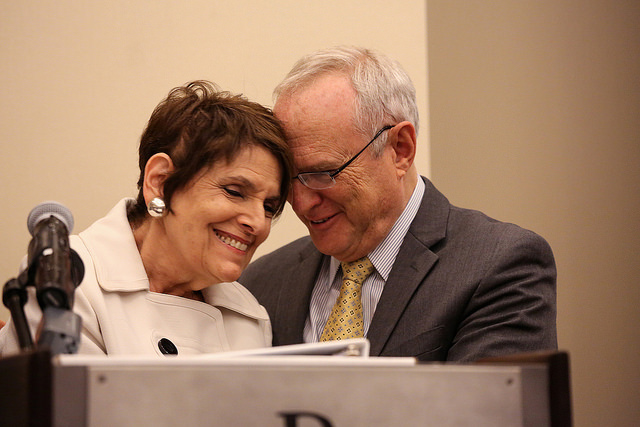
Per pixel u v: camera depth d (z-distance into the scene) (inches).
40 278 64.4
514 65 215.6
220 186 108.7
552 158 214.4
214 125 108.7
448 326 121.1
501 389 57.7
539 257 125.7
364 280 133.0
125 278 111.0
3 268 200.1
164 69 204.1
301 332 136.6
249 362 55.1
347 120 121.6
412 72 197.6
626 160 215.5
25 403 49.8
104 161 202.5
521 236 125.6
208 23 204.8
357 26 200.4
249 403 54.6
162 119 113.0
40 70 206.1
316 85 123.9
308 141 121.5
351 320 130.2
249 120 111.7
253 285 150.3
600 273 212.4
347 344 68.1
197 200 108.7
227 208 108.3
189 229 110.0
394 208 129.3
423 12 199.3
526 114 214.7
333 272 138.6
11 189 202.7
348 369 56.0
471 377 57.4
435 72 212.5
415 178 136.6
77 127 204.1
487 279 121.1
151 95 203.6
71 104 204.7
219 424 54.1
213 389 54.3
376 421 55.7
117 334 106.0
